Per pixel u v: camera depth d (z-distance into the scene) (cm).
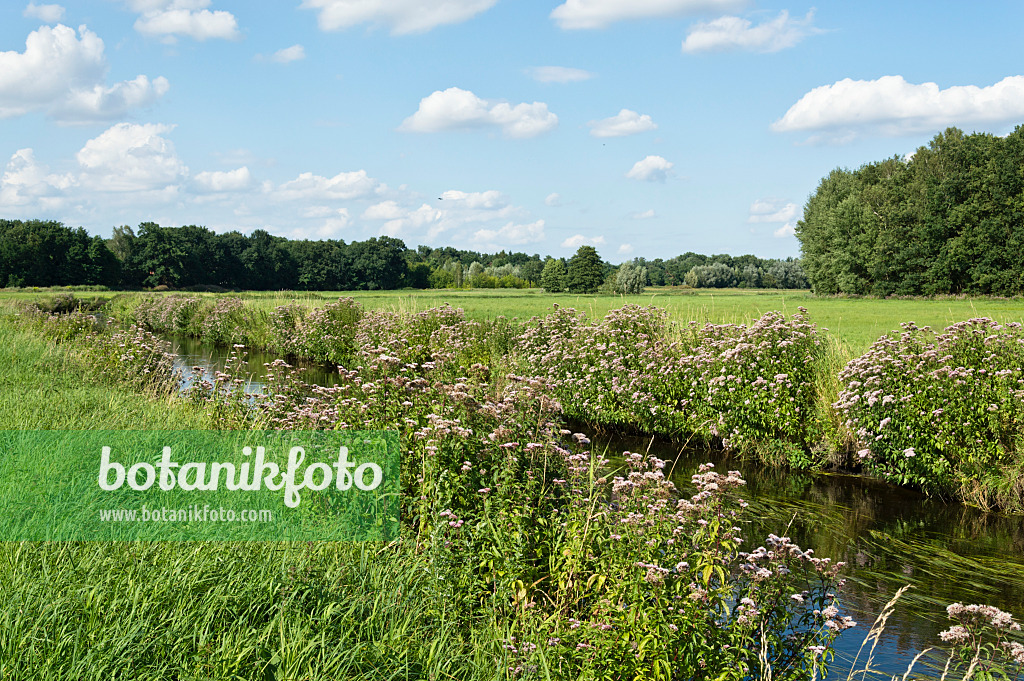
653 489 565
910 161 6431
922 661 539
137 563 468
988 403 893
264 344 2600
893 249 6150
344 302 2230
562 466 647
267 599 437
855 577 702
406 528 589
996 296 5547
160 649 374
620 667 416
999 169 5531
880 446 965
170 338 3164
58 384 1164
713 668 425
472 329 1747
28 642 363
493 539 544
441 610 469
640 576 447
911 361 973
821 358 1166
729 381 1143
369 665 391
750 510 899
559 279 9925
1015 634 578
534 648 441
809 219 7444
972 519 871
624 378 1264
